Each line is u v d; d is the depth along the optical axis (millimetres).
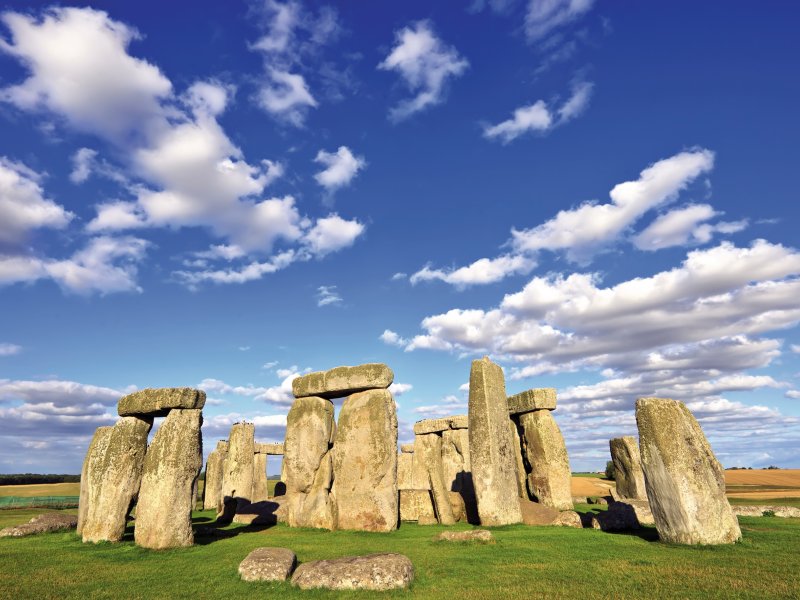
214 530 14844
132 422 13406
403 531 14883
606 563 9289
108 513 12695
